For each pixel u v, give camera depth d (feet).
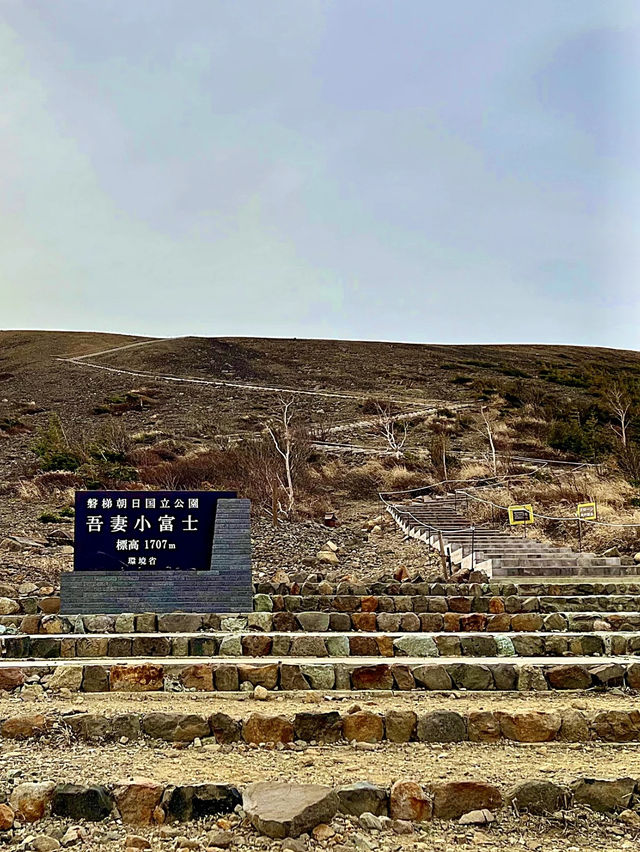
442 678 25.05
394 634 31.73
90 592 40.11
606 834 15.43
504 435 129.59
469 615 35.91
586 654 29.60
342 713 20.58
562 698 24.34
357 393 175.94
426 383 189.37
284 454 98.37
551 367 228.22
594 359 259.19
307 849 14.56
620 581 50.47
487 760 18.31
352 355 234.58
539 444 123.03
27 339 282.56
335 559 61.11
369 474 101.09
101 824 15.35
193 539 41.81
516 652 29.32
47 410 162.61
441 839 15.02
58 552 59.88
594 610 39.75
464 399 167.84
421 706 22.82
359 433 132.67
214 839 14.69
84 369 216.13
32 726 19.69
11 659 28.78
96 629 34.47
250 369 211.41
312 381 193.67
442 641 29.30
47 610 40.45
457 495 88.28
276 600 40.52
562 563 57.26
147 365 216.13
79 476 94.68
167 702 23.34
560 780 16.62
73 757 18.30
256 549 64.08
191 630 34.91
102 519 41.57
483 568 56.39
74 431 139.03
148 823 15.43
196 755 18.60
